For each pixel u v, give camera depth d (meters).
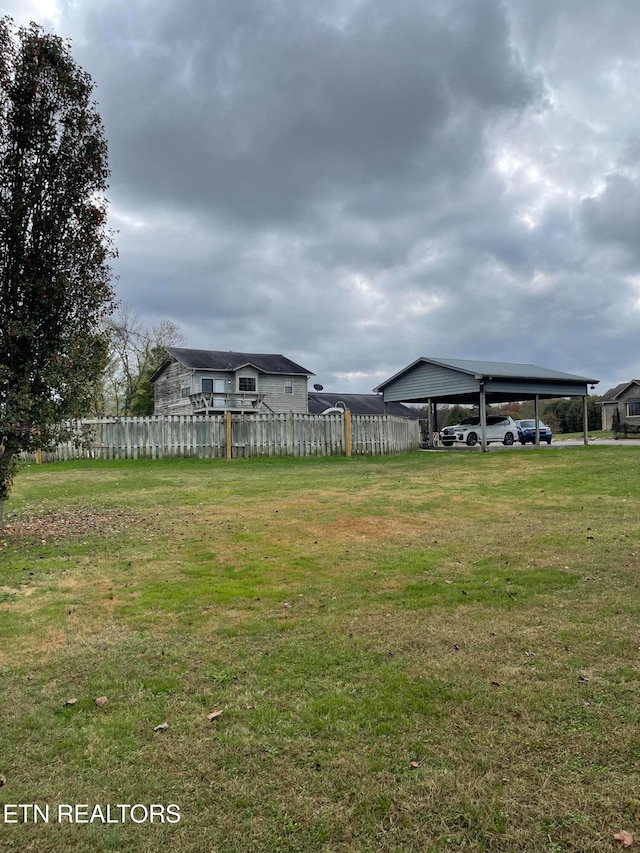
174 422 18.28
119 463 17.11
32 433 7.19
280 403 38.09
